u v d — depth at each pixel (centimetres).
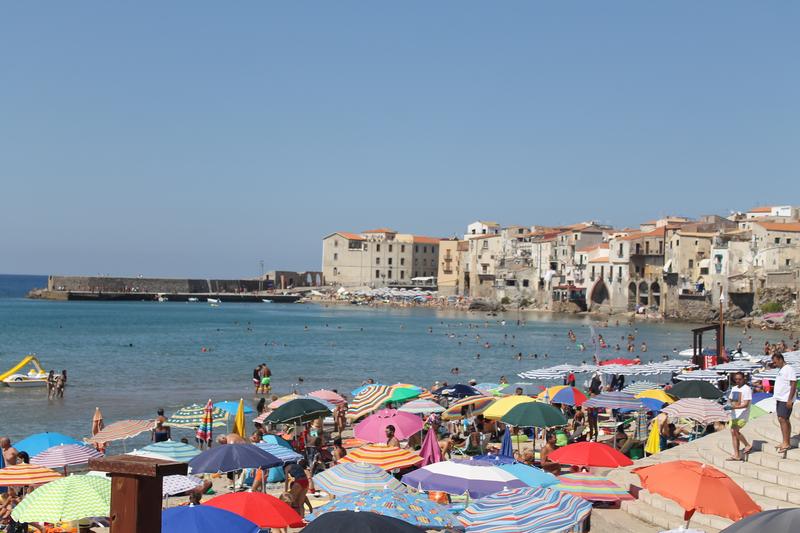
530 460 2842
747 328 14212
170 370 7425
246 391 6066
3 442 2727
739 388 2062
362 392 4066
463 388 4256
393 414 3011
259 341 11119
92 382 6500
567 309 18575
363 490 1888
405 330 13700
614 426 3728
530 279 19825
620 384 5253
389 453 2327
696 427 3375
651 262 17212
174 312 19025
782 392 1977
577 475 2017
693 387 3475
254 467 2200
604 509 1972
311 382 6812
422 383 6919
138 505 828
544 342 11544
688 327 14575
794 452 1967
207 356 8875
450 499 2336
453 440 3338
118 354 8962
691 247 16300
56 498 1781
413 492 1847
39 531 2069
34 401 5459
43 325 13800
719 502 1548
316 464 2920
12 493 2219
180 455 2542
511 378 7362
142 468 820
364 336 12375
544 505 1627
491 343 11281
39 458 2630
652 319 16262
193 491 2131
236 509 1664
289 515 1698
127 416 4894
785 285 14725
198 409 3738
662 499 1909
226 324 14838
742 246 15475
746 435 2288
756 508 1565
